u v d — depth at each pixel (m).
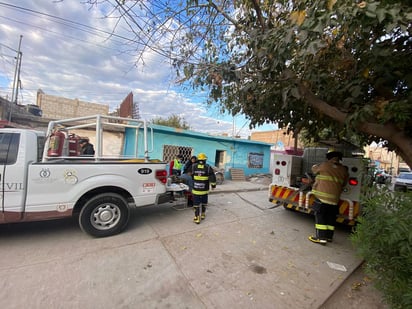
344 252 3.63
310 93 2.80
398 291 1.79
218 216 5.23
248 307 2.19
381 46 2.18
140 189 4.02
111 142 9.14
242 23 2.85
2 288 2.28
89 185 3.56
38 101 14.61
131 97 11.07
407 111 2.04
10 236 3.58
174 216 5.03
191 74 3.01
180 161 8.38
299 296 2.40
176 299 2.26
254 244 3.74
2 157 3.12
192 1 2.47
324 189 3.96
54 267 2.71
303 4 1.88
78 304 2.11
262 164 14.75
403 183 13.76
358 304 2.36
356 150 4.99
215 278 2.67
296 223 5.05
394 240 1.71
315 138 4.91
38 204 3.25
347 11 1.50
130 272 2.69
